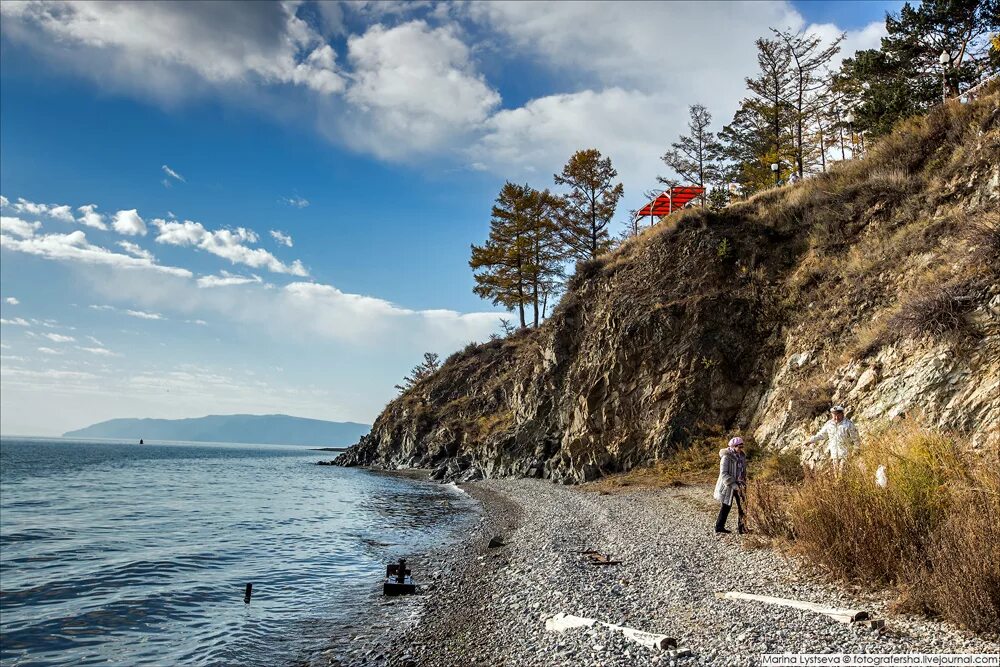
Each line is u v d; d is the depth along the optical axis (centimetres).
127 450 14425
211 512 2288
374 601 939
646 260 2619
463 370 4859
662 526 1187
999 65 2347
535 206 4594
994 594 484
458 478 3397
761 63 3466
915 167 1970
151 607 976
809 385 1666
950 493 637
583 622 613
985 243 1314
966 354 1187
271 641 787
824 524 746
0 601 1027
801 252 2195
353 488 3200
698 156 4091
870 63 2888
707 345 2159
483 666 562
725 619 574
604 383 2430
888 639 484
